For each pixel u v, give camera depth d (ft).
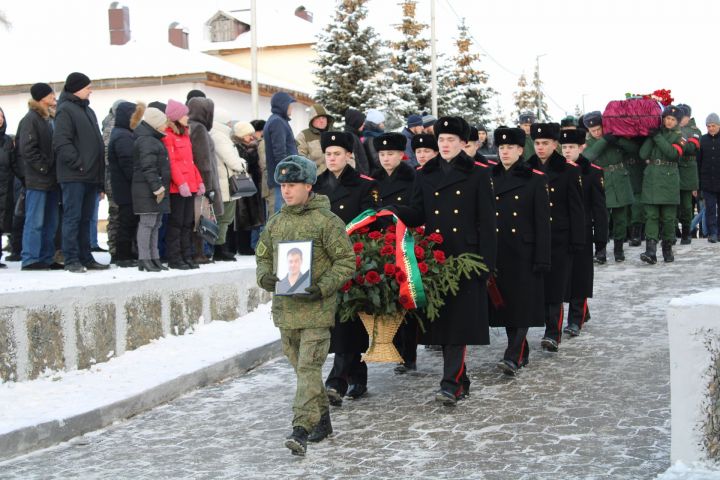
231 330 31.55
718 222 52.80
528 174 25.72
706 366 14.94
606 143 46.73
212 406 23.90
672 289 38.55
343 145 23.66
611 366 25.81
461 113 133.59
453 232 22.76
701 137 51.98
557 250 28.45
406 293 21.31
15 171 34.45
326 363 28.91
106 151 35.76
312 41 141.28
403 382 25.43
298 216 19.67
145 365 26.37
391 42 129.59
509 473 17.11
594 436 19.25
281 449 19.62
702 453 15.06
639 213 50.88
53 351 24.62
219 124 37.78
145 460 19.31
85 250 31.55
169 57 91.30
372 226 23.79
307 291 18.88
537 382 24.41
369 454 18.85
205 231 34.45
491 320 25.40
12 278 27.68
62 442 20.89
